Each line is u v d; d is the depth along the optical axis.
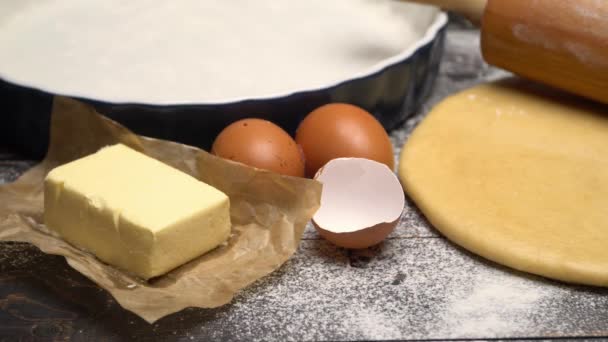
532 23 0.67
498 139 0.66
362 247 0.57
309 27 0.78
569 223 0.58
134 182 0.57
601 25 0.64
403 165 0.63
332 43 0.76
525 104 0.69
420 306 0.54
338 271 0.57
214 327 0.53
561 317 0.54
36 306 0.54
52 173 0.57
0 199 0.60
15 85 0.63
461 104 0.69
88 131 0.63
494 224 0.58
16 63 0.71
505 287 0.56
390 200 0.58
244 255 0.57
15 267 0.57
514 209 0.59
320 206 0.57
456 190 0.61
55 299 0.55
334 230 0.58
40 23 0.77
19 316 0.54
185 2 0.81
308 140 0.60
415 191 0.61
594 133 0.66
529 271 0.56
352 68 0.72
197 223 0.55
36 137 0.65
